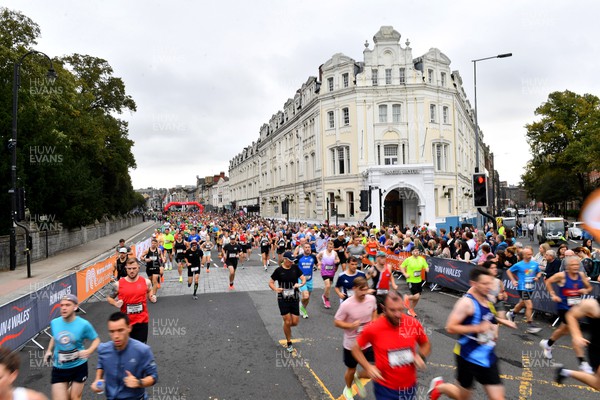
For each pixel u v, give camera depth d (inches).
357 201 1419.8
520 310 390.3
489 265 207.0
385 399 155.3
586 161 1539.1
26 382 251.8
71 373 192.1
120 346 154.3
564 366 256.1
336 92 1469.0
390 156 1424.7
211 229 1444.4
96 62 1627.7
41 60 1115.9
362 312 210.1
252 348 302.5
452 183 1488.7
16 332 293.4
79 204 1112.8
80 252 1098.1
